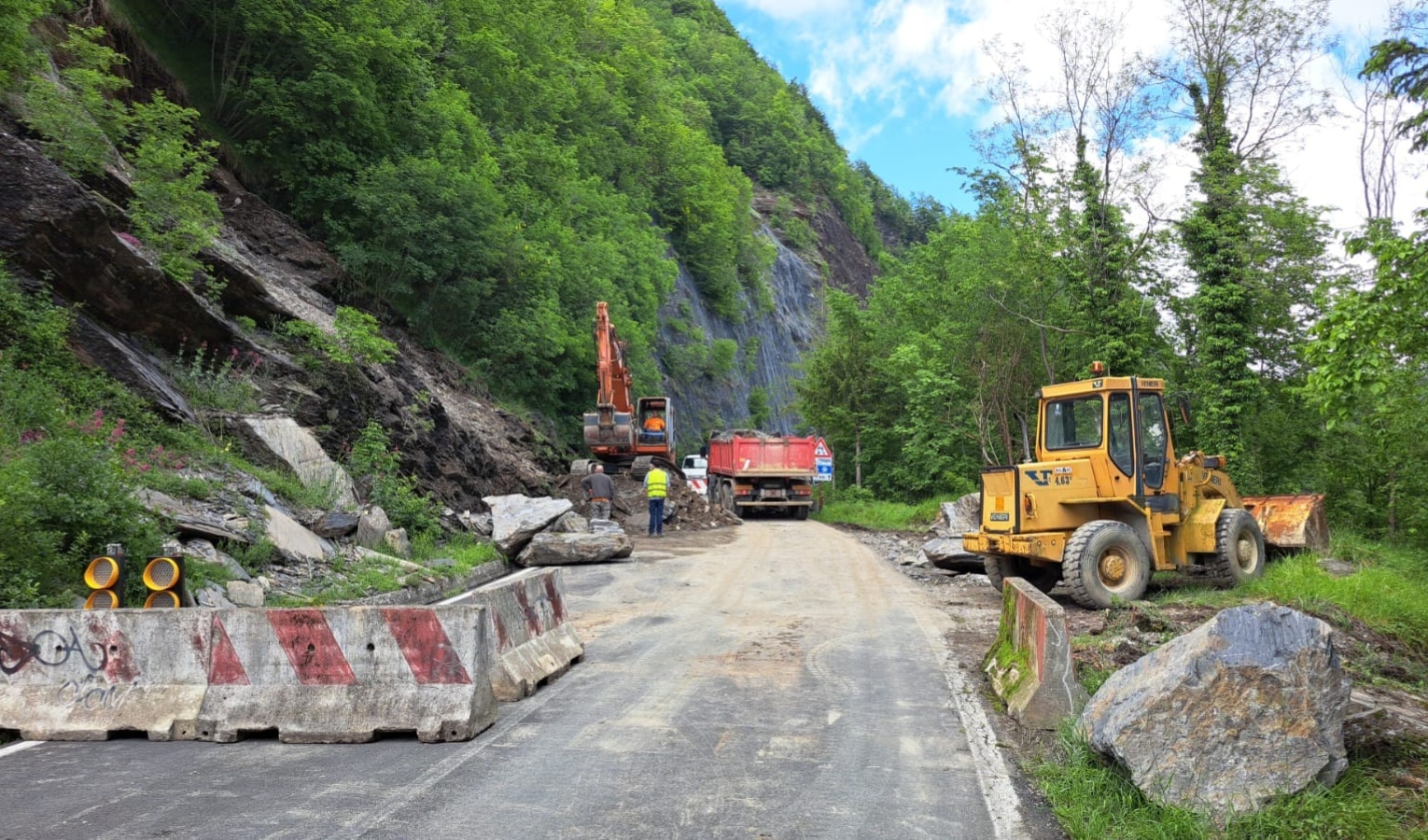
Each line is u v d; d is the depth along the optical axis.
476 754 5.27
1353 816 4.15
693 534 21.62
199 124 21.14
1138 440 11.30
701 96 102.88
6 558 6.86
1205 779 4.36
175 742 5.50
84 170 13.06
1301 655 4.46
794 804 4.52
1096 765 4.85
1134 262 23.47
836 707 6.39
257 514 10.42
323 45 23.52
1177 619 9.46
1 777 4.84
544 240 32.25
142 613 5.82
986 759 5.25
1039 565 12.33
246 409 13.30
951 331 28.83
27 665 5.77
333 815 4.29
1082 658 7.39
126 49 19.84
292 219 23.11
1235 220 21.06
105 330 12.23
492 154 32.66
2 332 10.55
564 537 15.17
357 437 15.35
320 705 5.60
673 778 4.88
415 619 5.77
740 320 66.62
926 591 12.40
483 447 21.17
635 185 52.47
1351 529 18.67
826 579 13.50
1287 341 21.83
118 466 8.52
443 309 27.09
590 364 33.19
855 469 35.78
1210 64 21.92
